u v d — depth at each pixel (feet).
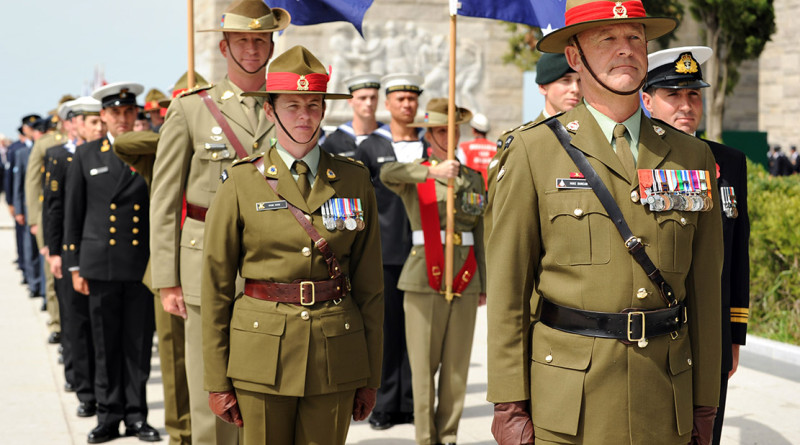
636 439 14.93
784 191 46.70
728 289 21.08
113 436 32.99
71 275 35.58
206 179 24.16
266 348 19.04
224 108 24.45
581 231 15.19
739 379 38.88
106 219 32.81
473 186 31.40
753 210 46.39
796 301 45.60
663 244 15.14
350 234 19.81
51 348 49.90
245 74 24.62
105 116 33.53
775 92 148.46
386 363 34.60
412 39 107.45
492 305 15.96
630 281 15.05
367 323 20.40
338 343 19.33
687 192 15.42
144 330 33.14
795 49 145.28
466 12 30.53
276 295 19.25
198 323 24.20
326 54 103.91
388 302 34.99
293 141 19.47
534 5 30.40
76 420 35.55
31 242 67.92
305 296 19.20
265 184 19.49
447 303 30.78
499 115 112.47
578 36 15.67
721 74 87.45
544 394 15.56
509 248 15.76
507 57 95.71
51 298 51.96
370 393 20.54
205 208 24.16
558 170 15.49
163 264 24.35
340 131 39.70
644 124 15.79
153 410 37.45
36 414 36.32
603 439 15.01
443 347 31.09
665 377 15.20
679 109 21.80
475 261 31.12
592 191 15.24
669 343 15.29
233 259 19.66
